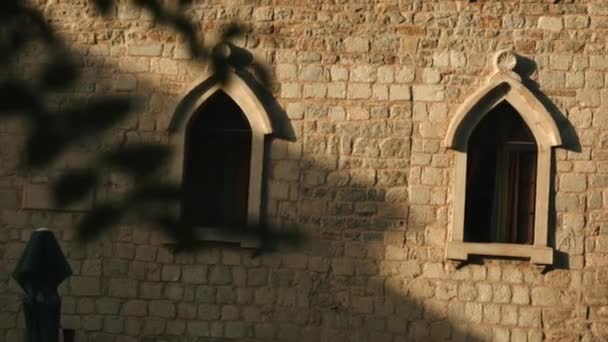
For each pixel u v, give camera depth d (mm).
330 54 20344
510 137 20109
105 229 6906
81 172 6773
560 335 19609
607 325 19562
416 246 19953
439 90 20125
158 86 20344
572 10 20016
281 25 20406
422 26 20250
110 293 20359
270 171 20297
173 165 7238
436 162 20031
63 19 20391
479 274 19812
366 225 20047
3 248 20531
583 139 19797
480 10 20156
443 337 19766
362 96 20234
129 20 20188
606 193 19719
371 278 19969
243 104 20219
